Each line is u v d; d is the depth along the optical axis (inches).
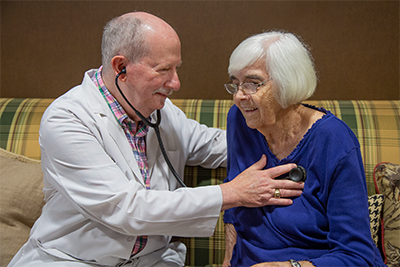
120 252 45.7
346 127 39.7
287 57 37.5
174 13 68.8
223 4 67.3
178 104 64.1
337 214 37.4
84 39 71.5
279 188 41.6
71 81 74.2
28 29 72.0
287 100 38.8
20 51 73.4
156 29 42.3
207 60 70.6
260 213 43.7
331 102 62.2
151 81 43.1
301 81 38.1
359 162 38.8
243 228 45.4
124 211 41.3
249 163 46.6
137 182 45.9
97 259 46.2
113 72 44.9
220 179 58.0
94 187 42.3
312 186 40.0
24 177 55.9
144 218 41.7
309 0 65.3
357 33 66.2
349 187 36.9
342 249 36.8
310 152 39.9
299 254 40.3
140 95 44.4
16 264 47.2
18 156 59.1
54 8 70.4
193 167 59.1
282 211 41.7
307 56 39.6
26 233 53.3
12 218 53.1
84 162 42.6
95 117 45.5
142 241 48.9
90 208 42.4
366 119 58.5
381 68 67.6
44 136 44.1
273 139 43.7
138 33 41.9
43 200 55.2
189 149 56.3
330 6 65.3
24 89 75.8
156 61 42.4
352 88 69.1
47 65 73.8
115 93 46.3
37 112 64.9
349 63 67.8
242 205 43.3
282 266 36.9
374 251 38.0
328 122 39.1
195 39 69.7
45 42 72.4
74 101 46.3
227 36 68.8
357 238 36.1
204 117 61.7
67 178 43.4
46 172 45.7
